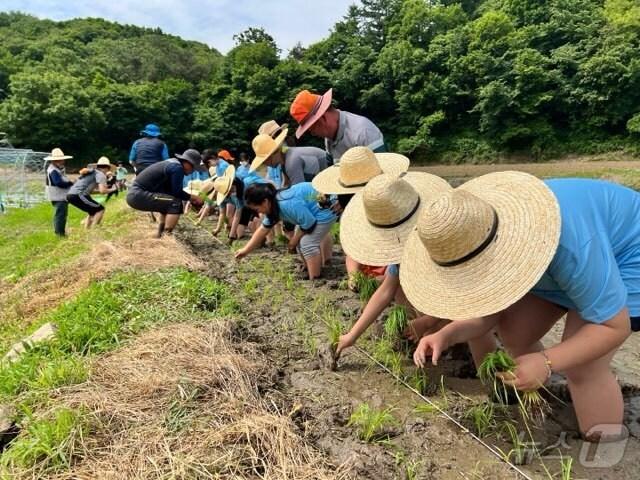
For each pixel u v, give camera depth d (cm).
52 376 331
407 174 420
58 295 605
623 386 333
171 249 762
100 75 5759
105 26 11225
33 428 273
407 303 404
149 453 256
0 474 244
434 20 5478
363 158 479
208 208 1112
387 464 265
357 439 288
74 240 986
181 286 519
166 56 7581
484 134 4447
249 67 5406
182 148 5369
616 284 220
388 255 349
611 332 220
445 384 350
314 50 5788
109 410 290
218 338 399
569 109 4097
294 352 414
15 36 9294
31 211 1730
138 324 424
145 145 1040
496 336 402
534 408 300
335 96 5272
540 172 3097
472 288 232
